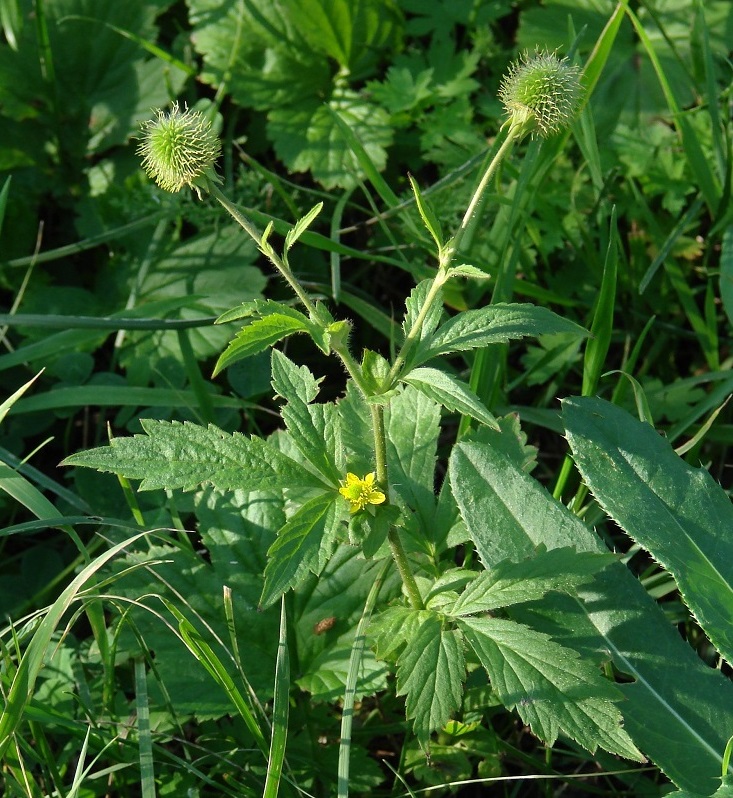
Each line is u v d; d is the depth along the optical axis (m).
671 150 0.45
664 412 0.39
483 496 0.30
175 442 0.26
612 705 0.26
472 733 0.31
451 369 0.39
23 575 0.37
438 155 0.45
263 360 0.42
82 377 0.41
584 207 0.44
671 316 0.43
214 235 0.44
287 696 0.27
